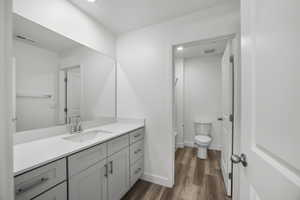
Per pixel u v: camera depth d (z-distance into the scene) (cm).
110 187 140
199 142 281
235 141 153
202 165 252
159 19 188
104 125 204
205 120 347
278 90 45
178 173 224
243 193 75
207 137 302
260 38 57
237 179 146
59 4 145
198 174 221
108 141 137
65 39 153
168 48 189
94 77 192
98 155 125
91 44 184
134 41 214
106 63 211
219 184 194
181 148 344
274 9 47
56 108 149
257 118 59
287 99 40
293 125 38
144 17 184
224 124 204
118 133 152
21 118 120
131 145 177
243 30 75
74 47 164
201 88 352
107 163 136
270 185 49
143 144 206
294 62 38
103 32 203
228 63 176
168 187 188
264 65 53
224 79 209
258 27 58
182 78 351
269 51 50
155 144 199
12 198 42
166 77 191
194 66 357
